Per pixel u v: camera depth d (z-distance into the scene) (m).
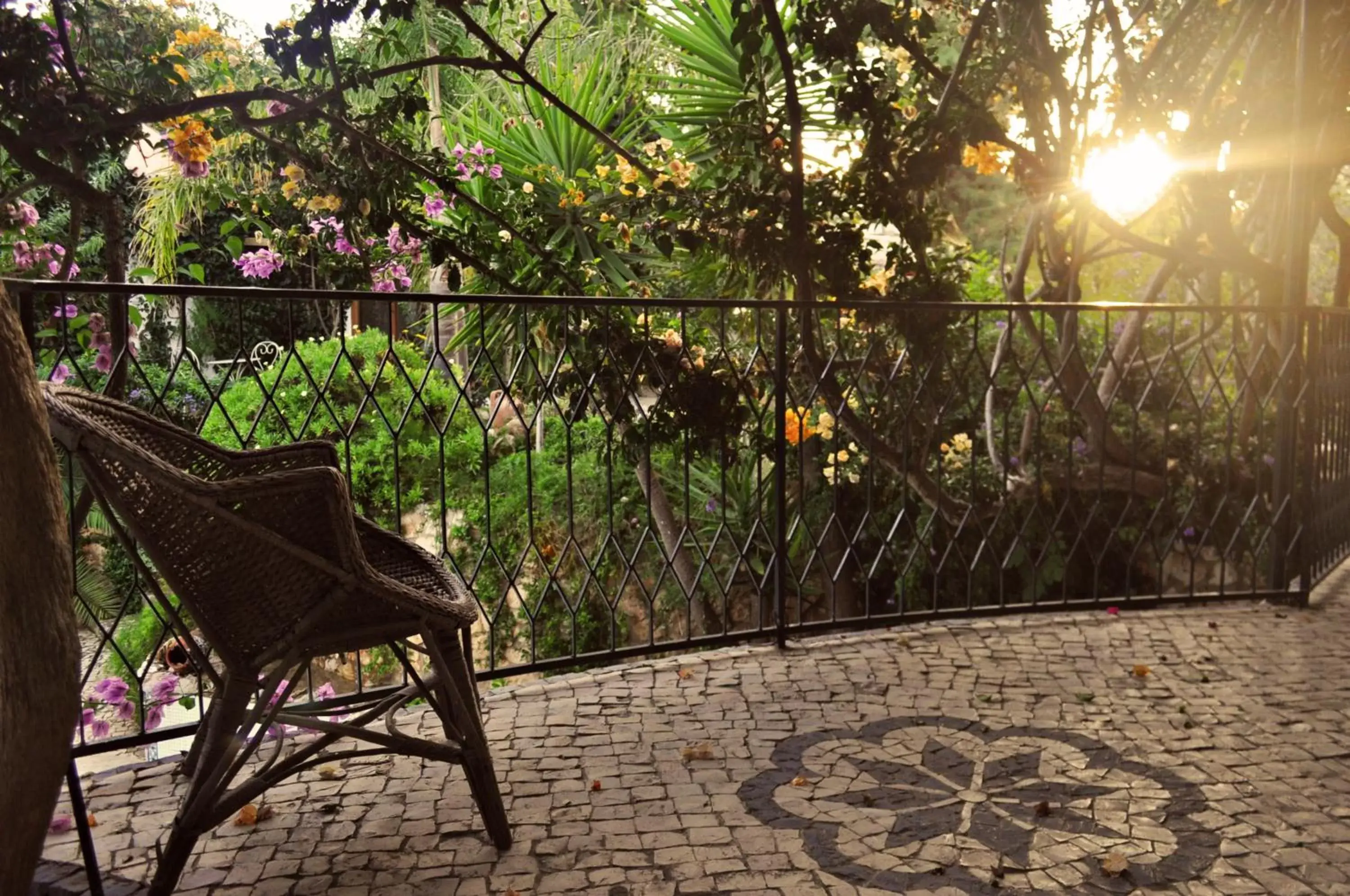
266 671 3.65
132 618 6.14
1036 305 4.55
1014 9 4.95
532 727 3.42
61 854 2.61
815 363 5.14
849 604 6.59
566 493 7.32
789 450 6.53
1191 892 2.39
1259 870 2.49
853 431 5.58
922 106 5.55
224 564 2.26
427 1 5.95
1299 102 4.57
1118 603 4.74
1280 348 5.16
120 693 3.25
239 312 3.21
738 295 6.15
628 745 3.27
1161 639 4.29
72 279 4.67
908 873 2.48
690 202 5.41
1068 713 3.50
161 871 2.31
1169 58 5.65
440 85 7.53
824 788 2.95
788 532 5.55
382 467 7.85
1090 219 5.57
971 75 5.18
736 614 6.81
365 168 5.12
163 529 2.21
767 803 2.86
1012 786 2.96
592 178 6.06
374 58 5.09
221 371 6.94
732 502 6.75
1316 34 4.63
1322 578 5.02
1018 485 6.14
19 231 4.62
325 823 2.76
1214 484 6.40
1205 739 3.27
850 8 4.82
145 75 4.59
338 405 8.15
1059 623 4.52
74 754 3.06
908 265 5.41
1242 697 3.63
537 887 2.44
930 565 5.48
